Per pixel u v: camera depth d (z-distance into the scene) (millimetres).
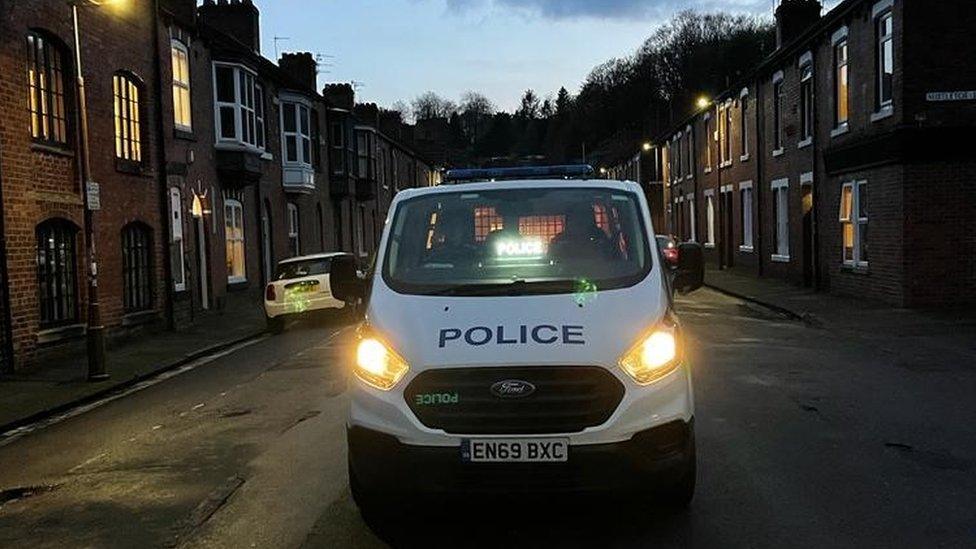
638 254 5738
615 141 94188
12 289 13492
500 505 5750
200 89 22375
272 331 19016
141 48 18766
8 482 7199
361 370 5109
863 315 16812
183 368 14062
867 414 8508
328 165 36000
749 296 22016
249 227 26062
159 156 19438
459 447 4746
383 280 5684
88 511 6172
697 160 38812
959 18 17031
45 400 11008
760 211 28484
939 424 8055
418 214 6191
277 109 29109
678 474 4973
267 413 9500
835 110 21469
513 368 4773
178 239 20453
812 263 23438
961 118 17047
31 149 14273
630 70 106312
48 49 15141
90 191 12672
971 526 5285
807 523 5348
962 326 14945
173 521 5816
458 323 5031
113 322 16891
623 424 4758
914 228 17297
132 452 8008
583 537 5156
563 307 5125
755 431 7809
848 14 20078
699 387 10008
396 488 4891
